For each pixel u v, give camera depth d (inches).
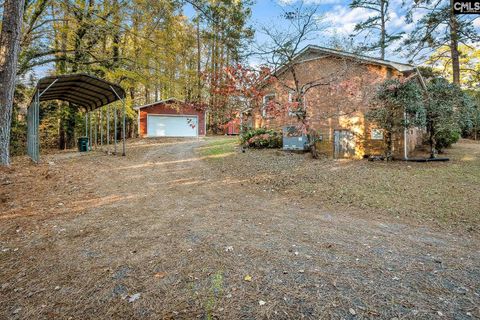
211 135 1003.9
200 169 371.9
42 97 524.1
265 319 81.4
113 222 168.7
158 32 516.7
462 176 284.4
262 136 476.4
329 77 408.5
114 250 129.7
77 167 347.9
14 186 237.5
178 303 89.7
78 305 89.4
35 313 85.7
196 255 124.4
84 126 794.8
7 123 307.9
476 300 91.2
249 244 137.1
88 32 473.1
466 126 402.3
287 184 285.7
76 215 180.7
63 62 584.4
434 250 133.3
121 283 102.0
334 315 83.2
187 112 911.0
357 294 94.3
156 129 883.4
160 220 173.5
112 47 576.4
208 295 94.0
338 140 418.0
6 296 94.7
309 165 367.6
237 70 358.6
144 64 508.1
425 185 260.1
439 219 182.9
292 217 185.6
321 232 156.8
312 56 478.9
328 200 232.5
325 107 463.5
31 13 436.8
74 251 128.6
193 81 506.6
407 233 157.8
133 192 246.7
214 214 188.5
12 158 438.9
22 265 116.0
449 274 109.0
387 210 204.1
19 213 181.3
